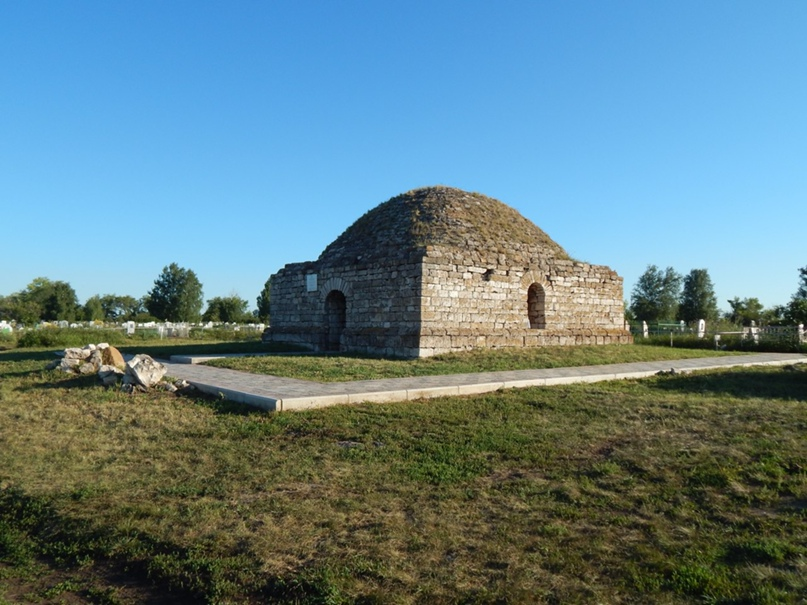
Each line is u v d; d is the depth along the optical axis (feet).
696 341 113.60
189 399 46.19
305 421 38.70
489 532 22.85
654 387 54.70
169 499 27.04
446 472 29.60
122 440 37.14
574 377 56.90
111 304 335.88
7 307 251.19
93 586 20.94
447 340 76.74
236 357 74.13
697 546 21.07
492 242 89.40
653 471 29.04
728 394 50.44
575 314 94.17
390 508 25.29
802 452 30.86
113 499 27.37
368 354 79.20
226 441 35.60
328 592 18.61
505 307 84.94
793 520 22.94
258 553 21.39
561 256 97.50
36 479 30.53
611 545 21.58
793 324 130.00
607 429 37.24
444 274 78.28
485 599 18.13
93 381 52.47
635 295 221.46
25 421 42.42
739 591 17.95
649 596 18.11
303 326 97.35
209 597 19.29
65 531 24.77
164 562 21.54
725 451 31.58
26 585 21.47
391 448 33.60
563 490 26.99
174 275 247.09
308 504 25.62
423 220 90.79
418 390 46.65
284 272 102.47
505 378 55.42
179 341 126.72
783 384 56.44
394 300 80.07
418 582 19.20
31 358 82.53
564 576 19.47
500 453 32.68
